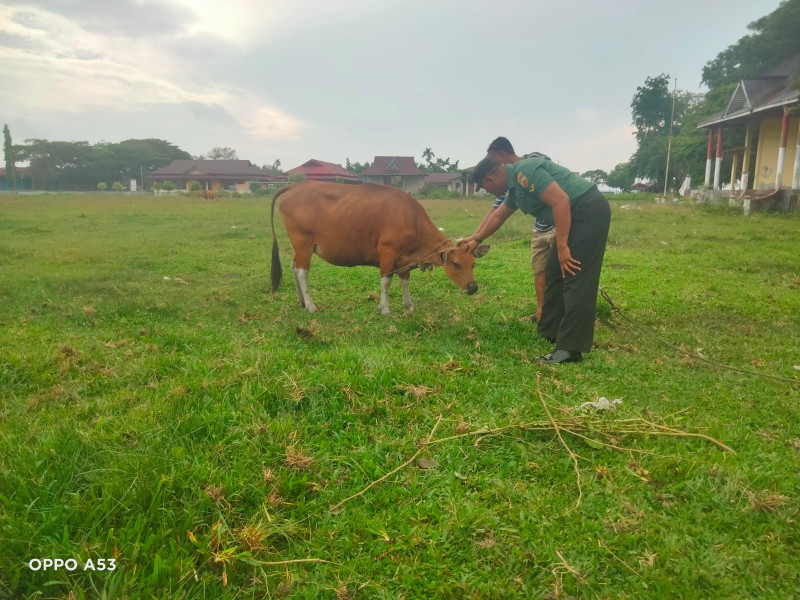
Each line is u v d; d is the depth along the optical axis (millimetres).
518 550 2336
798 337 5457
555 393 3953
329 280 8281
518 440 3244
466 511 2545
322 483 2801
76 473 2633
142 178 95000
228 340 5074
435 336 5375
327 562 2291
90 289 7355
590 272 4582
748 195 24812
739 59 34094
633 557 2309
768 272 8797
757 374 4367
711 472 2834
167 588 2076
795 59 28203
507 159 5410
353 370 3896
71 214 23750
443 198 51000
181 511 2451
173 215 23328
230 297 7066
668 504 2650
